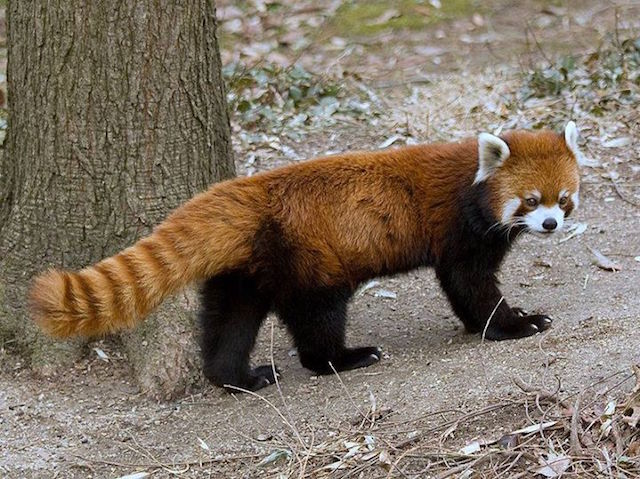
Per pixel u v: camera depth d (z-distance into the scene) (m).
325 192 7.88
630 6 17.72
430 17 17.70
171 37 8.20
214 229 7.45
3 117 13.21
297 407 7.52
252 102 13.92
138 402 8.02
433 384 7.39
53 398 8.07
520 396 6.82
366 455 6.54
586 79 14.20
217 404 7.87
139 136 8.27
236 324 7.82
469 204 8.05
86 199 8.34
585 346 7.54
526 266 9.87
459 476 6.11
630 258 9.76
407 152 8.34
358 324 9.19
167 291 7.29
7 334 8.54
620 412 6.28
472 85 14.60
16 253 8.57
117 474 6.92
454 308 8.58
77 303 6.85
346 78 15.09
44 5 8.02
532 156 7.98
